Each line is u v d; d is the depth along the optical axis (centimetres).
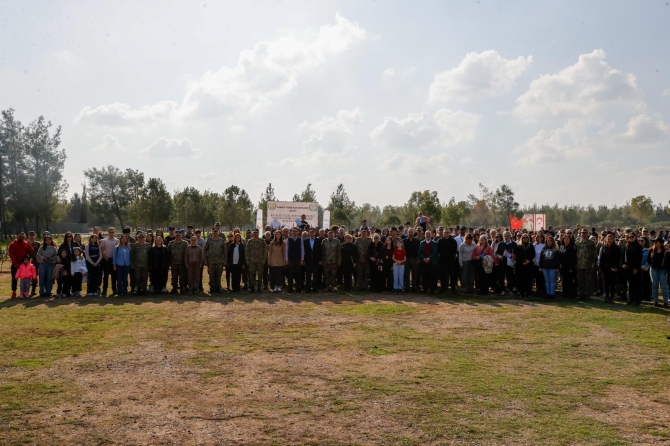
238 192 5975
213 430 541
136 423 559
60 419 569
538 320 1171
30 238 1599
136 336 991
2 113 5894
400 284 1647
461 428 546
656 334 1018
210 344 929
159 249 1596
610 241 1502
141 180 7319
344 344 929
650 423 563
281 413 589
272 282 1706
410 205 5491
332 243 1688
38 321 1139
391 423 560
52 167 6081
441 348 898
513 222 3231
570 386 689
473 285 1766
